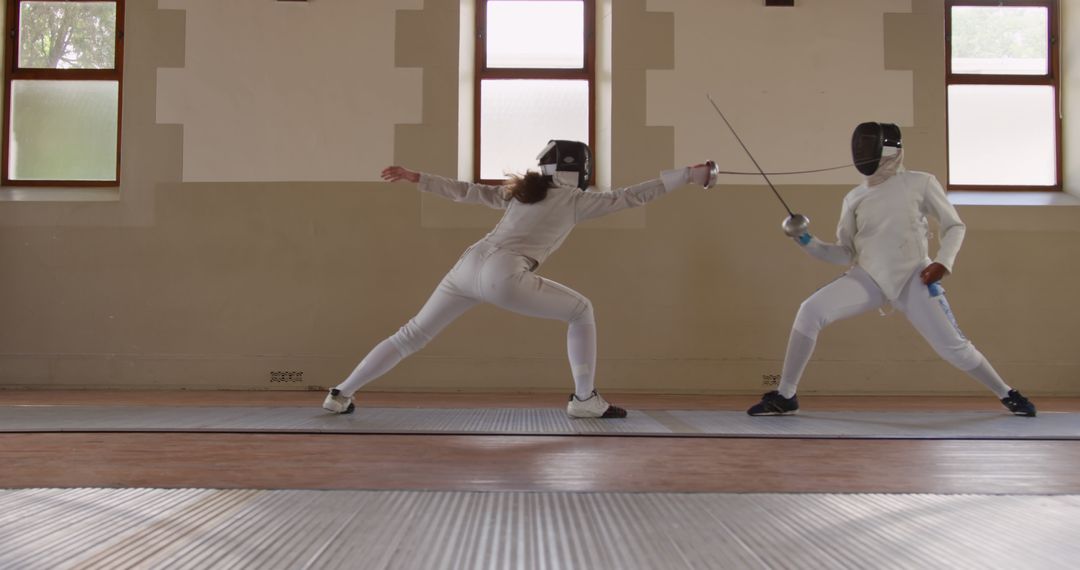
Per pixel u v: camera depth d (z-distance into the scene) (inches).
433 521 51.5
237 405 131.3
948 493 61.5
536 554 44.1
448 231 165.0
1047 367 161.3
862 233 121.3
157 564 42.0
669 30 166.1
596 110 175.6
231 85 166.9
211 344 164.1
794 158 165.5
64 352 163.8
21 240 165.0
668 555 44.1
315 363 163.5
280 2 167.2
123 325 164.1
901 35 166.1
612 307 163.6
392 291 164.7
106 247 165.0
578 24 176.7
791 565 42.5
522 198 107.1
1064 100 174.9
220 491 60.6
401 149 166.1
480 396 153.6
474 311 163.2
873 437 93.5
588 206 107.4
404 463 74.8
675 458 78.6
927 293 117.4
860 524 51.3
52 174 173.5
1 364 163.3
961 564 42.6
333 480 66.0
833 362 161.6
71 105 173.9
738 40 166.4
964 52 177.0
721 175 164.7
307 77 167.0
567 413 116.5
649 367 162.4
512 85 177.2
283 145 166.6
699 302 163.6
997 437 93.8
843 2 166.6
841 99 166.1
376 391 161.5
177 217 165.5
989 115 175.8
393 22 167.0
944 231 119.4
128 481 65.0
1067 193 173.2
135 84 166.6
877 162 119.7
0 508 54.6
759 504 57.1
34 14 174.6
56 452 80.6
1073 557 44.0
